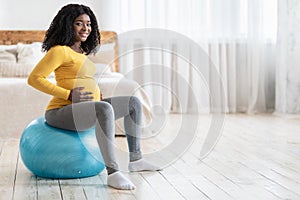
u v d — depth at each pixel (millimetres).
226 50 5816
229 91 5832
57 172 2754
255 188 2590
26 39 5516
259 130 4535
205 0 5688
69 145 2750
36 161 2754
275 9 5824
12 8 5574
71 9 2795
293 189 2566
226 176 2838
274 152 3527
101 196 2449
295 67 5453
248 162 3205
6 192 2531
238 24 5785
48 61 2715
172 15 5656
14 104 4074
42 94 4105
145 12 5621
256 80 5793
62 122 2777
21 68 4809
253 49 5777
